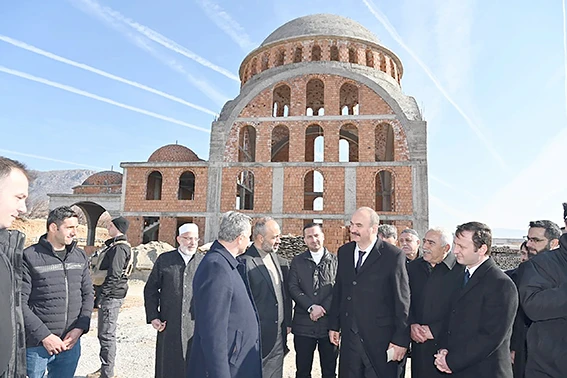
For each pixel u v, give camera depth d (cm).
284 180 2725
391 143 3100
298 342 606
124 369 741
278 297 562
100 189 3559
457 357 412
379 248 526
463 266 513
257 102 2900
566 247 360
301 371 601
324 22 3291
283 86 3159
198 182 2816
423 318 511
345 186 2659
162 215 2798
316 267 624
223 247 412
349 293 524
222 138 2852
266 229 575
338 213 2625
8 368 284
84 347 902
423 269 567
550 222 516
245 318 397
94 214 3562
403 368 582
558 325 353
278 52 3178
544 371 355
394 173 2636
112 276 640
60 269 471
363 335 500
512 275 546
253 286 542
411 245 682
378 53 3228
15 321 300
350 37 3078
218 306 366
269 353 531
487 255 442
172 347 554
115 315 647
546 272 361
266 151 2805
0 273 267
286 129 3278
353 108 3600
